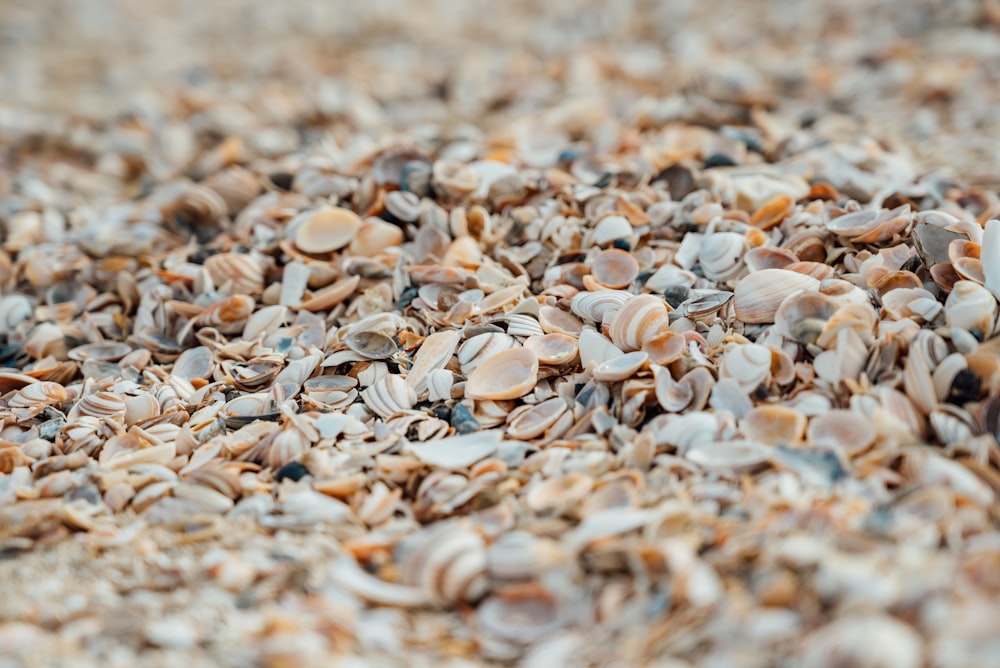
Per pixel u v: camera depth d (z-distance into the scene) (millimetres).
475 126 1209
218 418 940
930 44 1394
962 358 906
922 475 883
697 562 858
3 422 948
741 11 1730
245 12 2096
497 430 924
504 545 870
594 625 855
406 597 868
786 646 837
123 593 878
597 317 956
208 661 854
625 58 1444
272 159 1134
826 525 865
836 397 914
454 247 1003
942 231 950
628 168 1042
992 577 847
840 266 971
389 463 908
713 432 905
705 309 949
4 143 1266
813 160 1049
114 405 950
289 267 1006
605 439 915
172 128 1255
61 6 2170
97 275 1029
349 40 1826
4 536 898
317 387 950
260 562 880
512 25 1842
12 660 856
